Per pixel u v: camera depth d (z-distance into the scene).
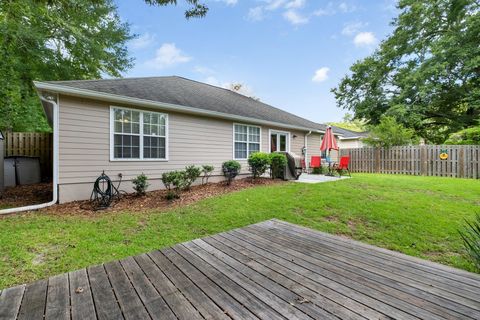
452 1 13.92
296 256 2.49
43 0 5.80
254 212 4.85
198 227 4.13
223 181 8.59
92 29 11.91
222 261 2.38
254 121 9.95
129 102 6.59
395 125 12.13
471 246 2.62
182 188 7.19
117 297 1.78
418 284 1.93
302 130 12.88
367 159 12.42
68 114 5.84
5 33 8.02
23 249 3.21
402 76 16.23
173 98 7.93
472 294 1.78
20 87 10.52
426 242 3.41
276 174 8.99
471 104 14.19
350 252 2.59
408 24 15.66
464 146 9.37
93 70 12.62
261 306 1.65
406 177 9.39
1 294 1.84
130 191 6.84
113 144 6.54
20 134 8.80
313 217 4.54
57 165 5.70
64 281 2.02
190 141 8.22
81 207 5.38
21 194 6.79
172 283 1.97
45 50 10.62
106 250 3.21
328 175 10.52
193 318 1.53
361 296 1.76
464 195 5.89
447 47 13.80
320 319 1.51
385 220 4.24
